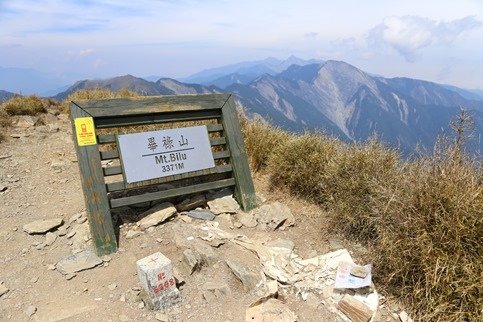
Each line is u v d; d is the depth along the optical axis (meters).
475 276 3.10
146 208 5.20
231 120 5.83
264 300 3.55
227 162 6.17
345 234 4.78
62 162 7.66
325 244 4.70
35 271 4.07
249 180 5.72
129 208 5.17
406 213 3.80
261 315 3.35
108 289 3.74
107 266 4.11
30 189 6.36
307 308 3.54
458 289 3.07
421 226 3.62
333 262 4.11
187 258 3.95
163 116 5.38
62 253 4.39
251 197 5.64
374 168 4.94
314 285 3.80
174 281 3.57
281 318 3.31
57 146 8.73
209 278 3.87
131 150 4.93
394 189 4.31
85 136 4.61
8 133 9.30
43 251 4.46
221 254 4.24
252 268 4.02
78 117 4.62
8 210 5.55
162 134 5.21
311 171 5.73
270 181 6.35
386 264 3.79
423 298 3.30
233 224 5.14
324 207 5.50
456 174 3.92
